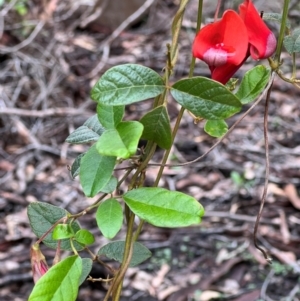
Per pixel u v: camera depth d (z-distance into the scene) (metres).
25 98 1.62
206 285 1.07
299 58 1.74
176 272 1.10
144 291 1.06
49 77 1.68
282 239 1.16
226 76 0.36
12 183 1.34
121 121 0.35
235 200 1.28
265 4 1.92
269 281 1.07
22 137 1.48
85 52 1.89
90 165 0.36
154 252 1.15
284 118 1.56
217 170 1.38
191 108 0.35
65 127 1.51
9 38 1.82
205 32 0.35
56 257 0.36
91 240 0.37
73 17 2.03
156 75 0.35
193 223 0.34
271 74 0.39
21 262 1.12
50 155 1.43
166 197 0.35
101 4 2.03
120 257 0.45
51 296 0.34
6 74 1.68
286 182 1.31
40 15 1.91
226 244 1.17
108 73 0.34
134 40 2.00
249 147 1.45
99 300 1.04
